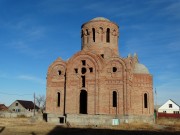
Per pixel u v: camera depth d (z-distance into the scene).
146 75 57.44
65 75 55.16
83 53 54.22
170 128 44.47
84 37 60.53
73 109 52.47
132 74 55.91
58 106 54.75
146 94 56.72
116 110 50.56
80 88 52.97
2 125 46.00
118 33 62.38
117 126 45.84
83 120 50.62
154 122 56.56
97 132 37.16
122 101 50.56
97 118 50.12
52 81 56.09
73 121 51.09
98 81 51.91
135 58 60.84
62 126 45.44
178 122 61.59
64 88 54.84
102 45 58.28
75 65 54.31
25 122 53.50
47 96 55.75
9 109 117.88
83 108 58.12
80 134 34.78
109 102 51.12
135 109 54.94
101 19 59.38
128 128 43.12
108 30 59.94
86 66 53.44
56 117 53.69
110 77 52.06
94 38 59.38
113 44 59.78
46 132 36.53
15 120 59.16
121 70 51.81
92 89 52.03
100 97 51.22
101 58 53.31
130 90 53.06
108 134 35.00
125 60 52.00
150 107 56.41
